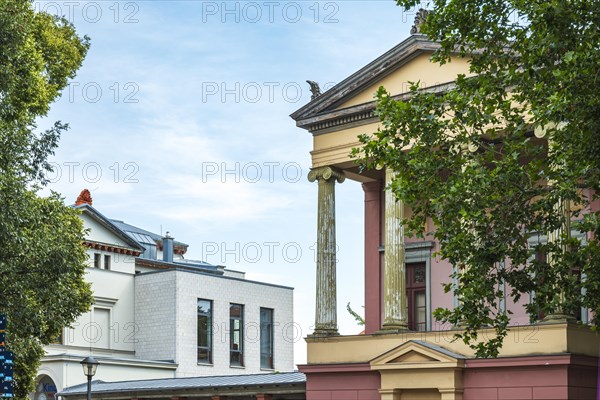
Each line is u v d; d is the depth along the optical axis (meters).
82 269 40.12
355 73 39.34
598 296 24.61
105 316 63.72
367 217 42.62
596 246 24.48
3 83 31.20
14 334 32.28
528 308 25.38
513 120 25.47
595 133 22.86
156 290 64.88
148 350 64.50
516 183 24.55
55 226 34.03
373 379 37.91
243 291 68.50
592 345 34.25
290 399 43.06
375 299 41.72
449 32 25.78
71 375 57.88
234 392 44.25
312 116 40.56
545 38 23.17
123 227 71.94
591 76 22.41
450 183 25.38
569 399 33.12
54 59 41.78
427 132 25.80
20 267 31.55
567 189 23.53
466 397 35.47
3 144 30.77
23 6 34.44
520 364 34.06
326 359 39.38
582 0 22.98
